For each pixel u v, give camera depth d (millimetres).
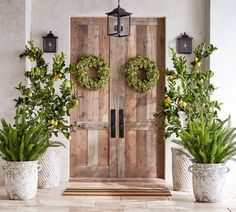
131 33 8359
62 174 8203
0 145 6645
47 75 7562
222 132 6664
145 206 6250
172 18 8258
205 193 6504
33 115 8008
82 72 8234
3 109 7953
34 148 6672
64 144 8195
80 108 8359
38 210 5988
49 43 8156
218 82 8055
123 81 8367
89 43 8375
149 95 8367
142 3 8258
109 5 8266
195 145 6613
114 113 8352
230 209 6078
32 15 8273
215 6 8062
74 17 8336
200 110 7516
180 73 7457
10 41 7980
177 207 6195
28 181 6586
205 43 7906
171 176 8211
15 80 7969
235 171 7980
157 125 7762
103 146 8375
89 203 6418
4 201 6516
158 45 8375
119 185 7859
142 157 8375
